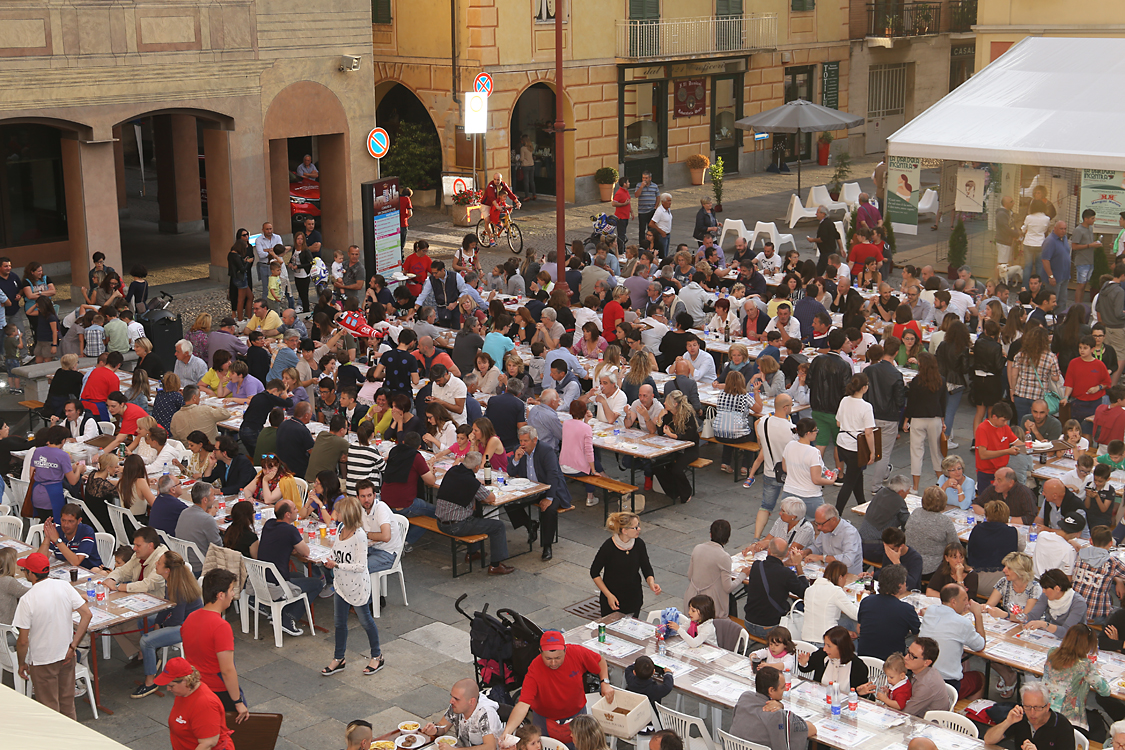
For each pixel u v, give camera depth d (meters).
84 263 23.41
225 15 24.20
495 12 32.47
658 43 35.94
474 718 8.05
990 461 12.81
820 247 23.55
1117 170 18.72
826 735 8.06
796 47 40.69
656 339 17.28
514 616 9.14
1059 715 7.82
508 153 33.88
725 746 8.07
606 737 8.72
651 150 37.41
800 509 10.79
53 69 21.97
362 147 27.41
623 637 9.55
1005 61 22.59
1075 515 10.73
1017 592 9.98
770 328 17.70
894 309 17.83
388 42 34.78
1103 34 24.44
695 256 23.66
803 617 9.72
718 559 10.03
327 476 11.97
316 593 11.12
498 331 16.83
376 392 14.34
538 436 13.90
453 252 28.48
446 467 13.25
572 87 34.62
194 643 8.40
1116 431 12.95
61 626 9.04
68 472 12.46
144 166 41.09
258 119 25.20
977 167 21.67
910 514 11.34
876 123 44.38
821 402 14.04
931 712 8.33
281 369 16.19
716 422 14.62
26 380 17.33
